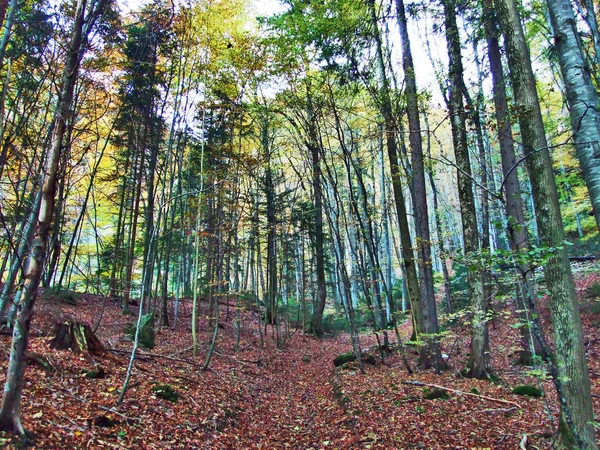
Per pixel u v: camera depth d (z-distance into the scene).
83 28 4.96
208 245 15.72
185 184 17.64
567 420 3.63
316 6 9.94
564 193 18.08
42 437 3.94
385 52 10.95
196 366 9.91
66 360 6.75
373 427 6.35
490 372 9.19
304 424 7.40
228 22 11.80
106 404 5.54
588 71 4.09
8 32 4.61
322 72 11.06
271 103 12.88
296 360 15.02
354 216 14.72
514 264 3.85
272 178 18.81
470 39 9.89
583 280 15.30
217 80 12.84
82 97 7.09
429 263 9.99
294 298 29.78
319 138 12.62
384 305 22.30
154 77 12.62
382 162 18.27
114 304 17.61
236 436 6.23
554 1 4.37
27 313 3.90
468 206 9.59
